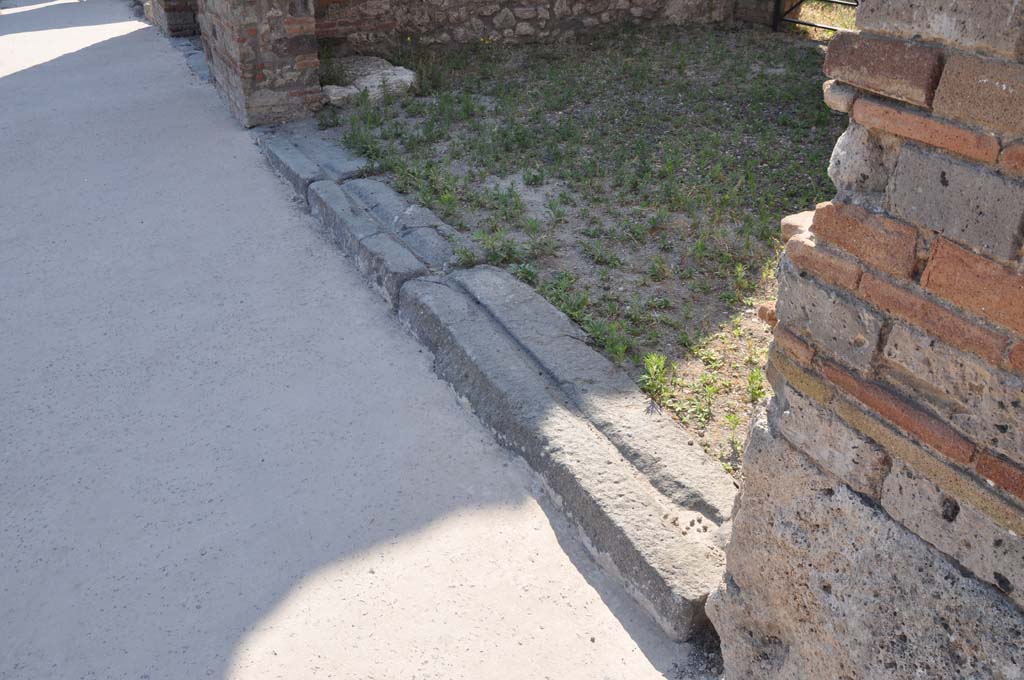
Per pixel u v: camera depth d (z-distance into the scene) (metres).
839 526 1.99
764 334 4.10
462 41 9.65
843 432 1.93
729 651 2.43
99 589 2.96
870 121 1.74
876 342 1.81
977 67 1.51
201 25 8.64
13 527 3.25
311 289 4.89
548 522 3.17
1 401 4.00
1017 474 1.58
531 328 4.03
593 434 3.34
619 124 7.12
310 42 7.21
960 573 1.74
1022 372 1.54
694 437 3.43
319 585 2.95
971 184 1.56
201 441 3.69
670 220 5.28
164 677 2.64
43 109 8.30
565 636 2.73
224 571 3.02
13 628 2.83
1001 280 1.54
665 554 2.76
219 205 6.00
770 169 6.08
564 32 9.98
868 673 1.98
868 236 1.77
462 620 2.80
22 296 4.92
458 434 3.65
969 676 1.76
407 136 6.79
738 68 8.45
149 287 4.96
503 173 6.07
